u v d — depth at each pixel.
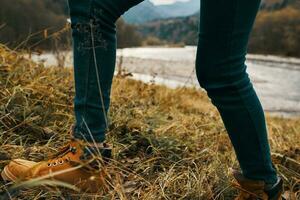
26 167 2.01
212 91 1.70
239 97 1.68
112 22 1.88
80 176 1.93
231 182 1.98
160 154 2.76
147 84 5.16
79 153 1.93
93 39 1.84
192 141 3.15
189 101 5.95
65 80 3.90
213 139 3.34
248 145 1.75
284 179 2.55
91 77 1.89
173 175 2.40
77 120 1.95
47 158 2.17
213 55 1.63
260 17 106.00
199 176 2.33
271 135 3.92
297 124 6.07
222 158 2.82
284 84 27.17
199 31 1.65
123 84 4.61
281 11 107.81
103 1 1.82
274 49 95.25
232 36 1.60
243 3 1.56
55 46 4.50
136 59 31.11
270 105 15.83
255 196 1.85
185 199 2.17
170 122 3.54
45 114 2.93
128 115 3.32
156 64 28.75
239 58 1.66
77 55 1.89
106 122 1.98
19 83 3.29
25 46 3.92
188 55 55.28
